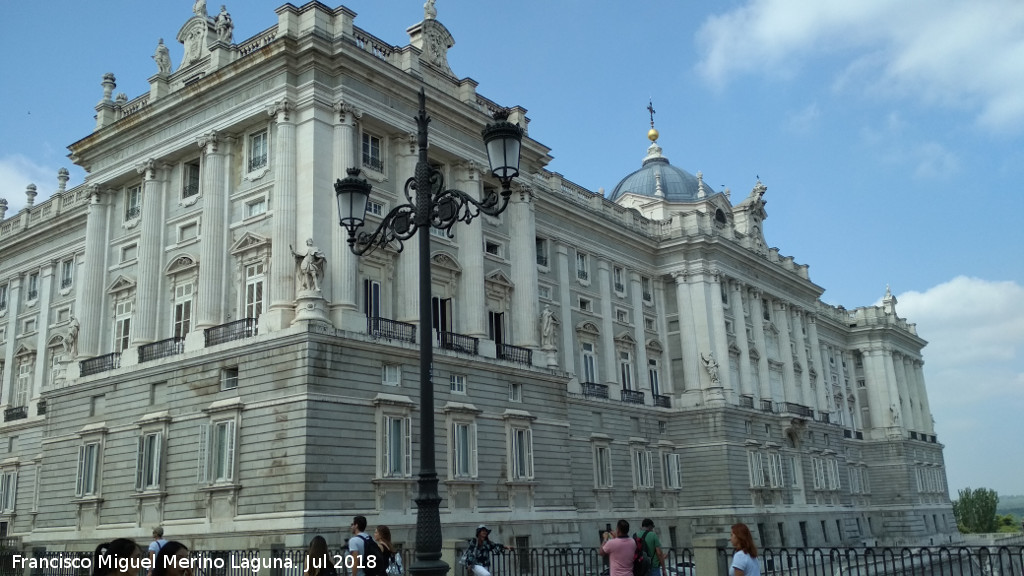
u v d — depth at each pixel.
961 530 121.81
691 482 60.78
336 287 36.41
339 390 34.69
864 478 92.19
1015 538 84.94
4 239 59.06
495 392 41.72
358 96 39.25
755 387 66.94
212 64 41.66
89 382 41.38
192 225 40.88
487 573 24.52
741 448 61.72
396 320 39.09
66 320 53.97
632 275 62.78
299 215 36.94
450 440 38.38
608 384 57.28
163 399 38.28
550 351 46.53
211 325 37.97
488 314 44.81
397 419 36.66
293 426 33.41
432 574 15.39
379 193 39.84
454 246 42.84
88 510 39.47
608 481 54.25
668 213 76.94
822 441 76.06
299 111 38.25
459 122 43.88
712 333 63.00
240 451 34.88
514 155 18.20
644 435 59.16
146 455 37.75
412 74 41.53
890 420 94.69
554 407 45.31
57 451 42.19
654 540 21.11
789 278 75.06
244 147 39.97
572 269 57.28
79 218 53.81
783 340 73.56
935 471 101.19
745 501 60.47
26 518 50.97
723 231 68.50
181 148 41.25
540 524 41.97
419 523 15.95
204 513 35.16
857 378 98.50
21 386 56.09
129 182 44.34
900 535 90.44
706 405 61.12
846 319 98.38
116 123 43.38
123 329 42.69
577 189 59.59
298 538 31.92
